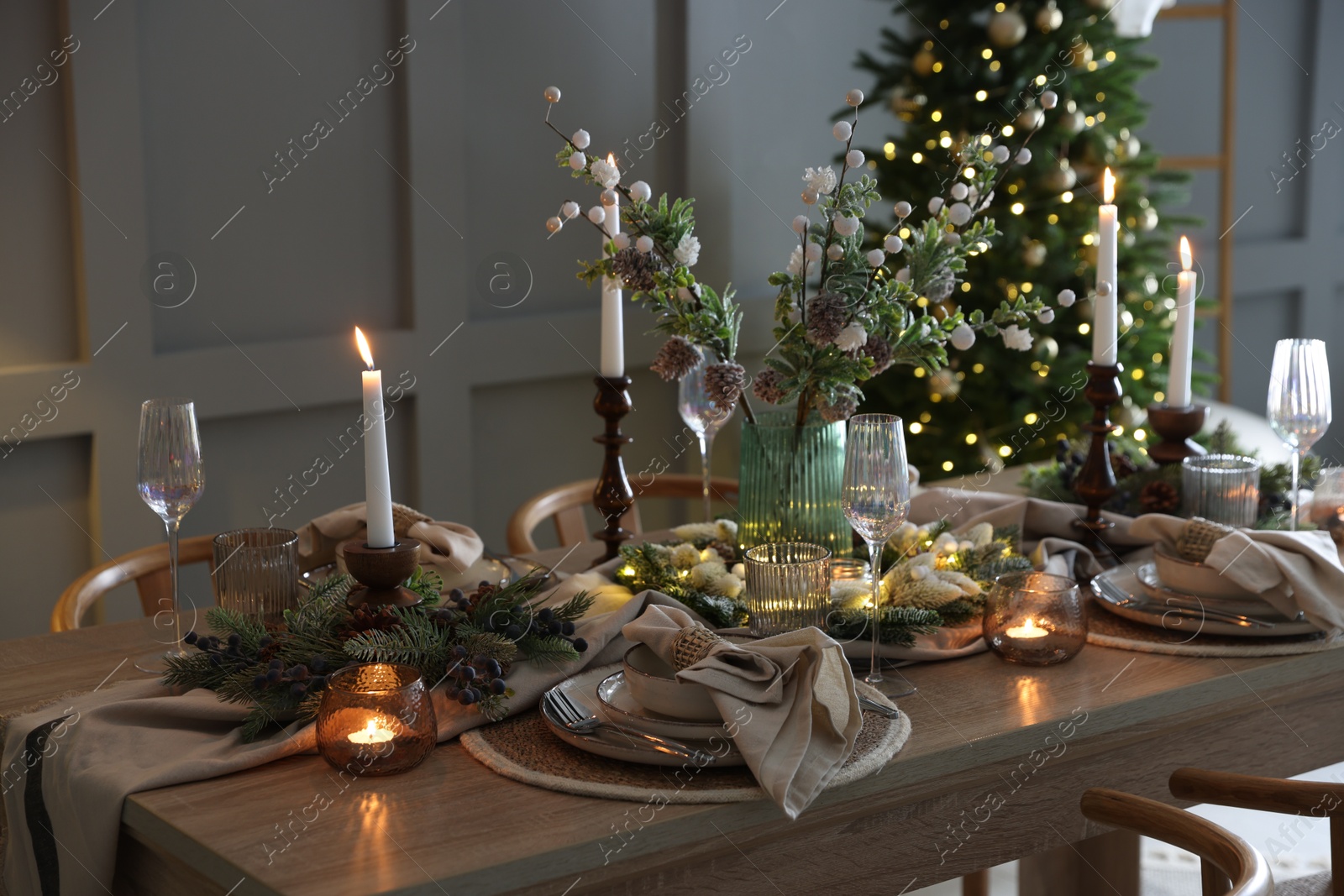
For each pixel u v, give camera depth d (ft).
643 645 4.16
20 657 4.90
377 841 3.34
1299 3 15.14
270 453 9.91
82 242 8.72
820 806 3.71
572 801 3.58
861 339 4.73
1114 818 4.00
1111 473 5.73
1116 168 10.93
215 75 9.23
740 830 3.59
